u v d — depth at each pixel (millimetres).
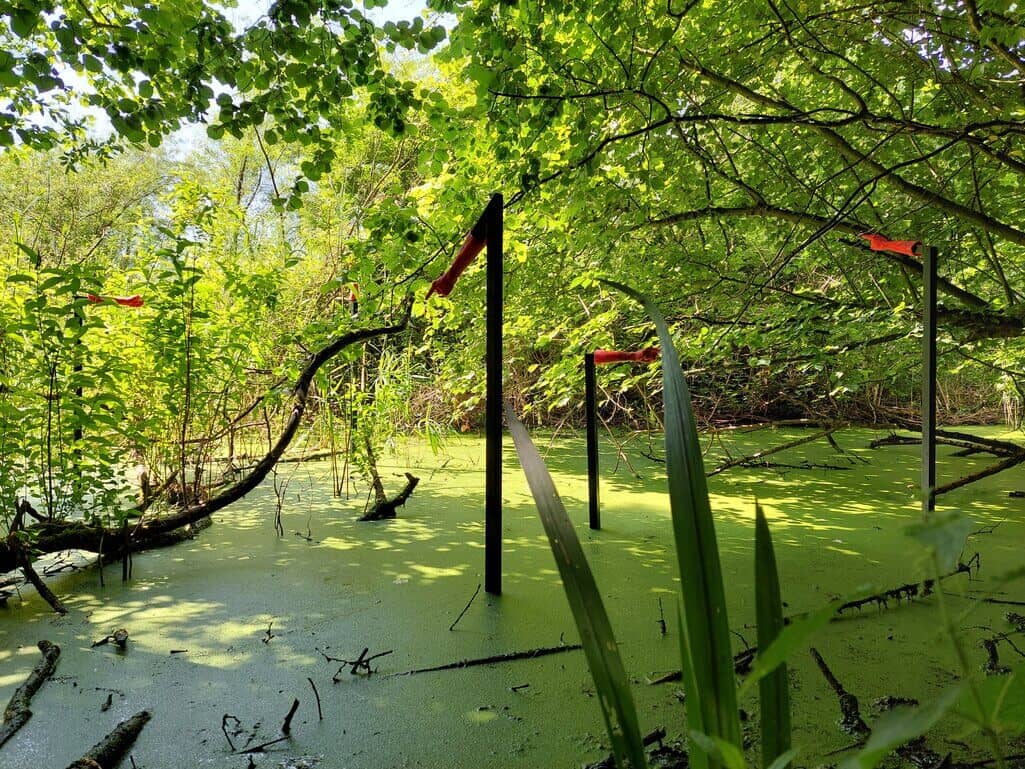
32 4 2113
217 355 3629
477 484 4746
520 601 2510
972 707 328
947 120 3582
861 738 1578
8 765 1499
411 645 2135
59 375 2898
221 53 2309
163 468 4156
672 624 2281
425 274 3121
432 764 1522
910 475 5184
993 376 5570
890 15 2873
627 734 471
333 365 4125
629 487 4711
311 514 3859
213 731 1646
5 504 2615
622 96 2771
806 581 2703
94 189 9422
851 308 4234
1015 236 3371
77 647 2107
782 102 3166
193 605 2471
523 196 2990
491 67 2553
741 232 4430
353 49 2379
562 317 4668
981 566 2867
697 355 4043
